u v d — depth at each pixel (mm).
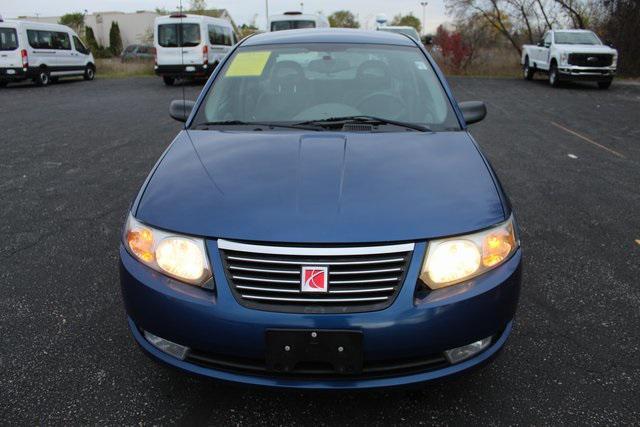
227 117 3217
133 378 2592
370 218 2109
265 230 2072
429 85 3404
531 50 19844
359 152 2631
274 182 2342
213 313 2059
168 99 14125
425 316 2043
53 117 10969
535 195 5582
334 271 2023
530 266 3855
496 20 27594
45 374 2615
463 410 2385
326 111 3219
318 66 3500
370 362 2070
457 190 2322
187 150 2768
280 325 2012
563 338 2941
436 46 28156
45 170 6555
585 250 4152
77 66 20594
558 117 10914
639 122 10352
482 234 2178
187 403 2422
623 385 2551
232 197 2256
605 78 16844
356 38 3758
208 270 2100
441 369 2139
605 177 6332
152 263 2217
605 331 3014
